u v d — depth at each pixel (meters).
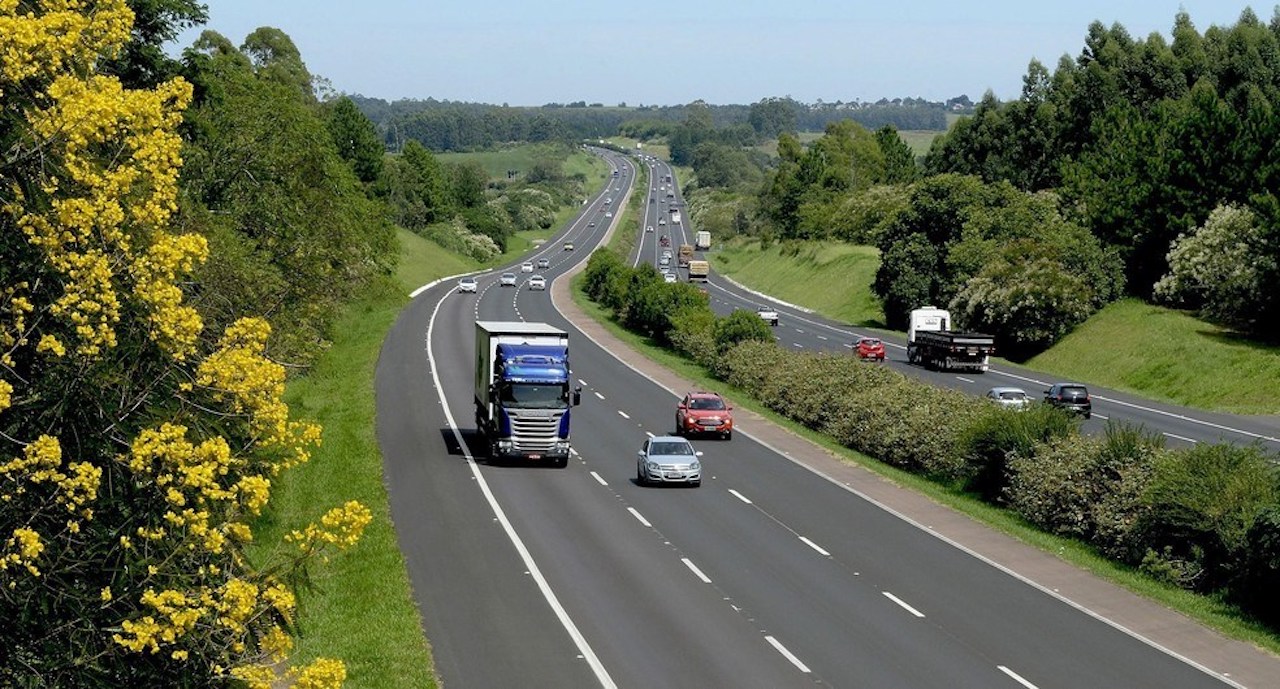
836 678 24.80
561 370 47.47
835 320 118.88
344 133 160.12
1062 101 136.75
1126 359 79.62
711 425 55.16
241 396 15.59
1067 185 110.31
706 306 92.44
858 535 37.81
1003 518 41.00
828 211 163.00
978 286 91.81
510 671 24.98
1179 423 60.12
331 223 61.59
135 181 15.59
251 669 14.14
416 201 184.75
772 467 49.16
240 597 13.89
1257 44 115.75
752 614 29.30
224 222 49.47
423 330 92.12
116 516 14.11
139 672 13.73
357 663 25.09
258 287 43.19
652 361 83.25
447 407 60.47
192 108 54.53
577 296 130.00
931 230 106.75
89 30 15.73
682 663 25.62
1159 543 35.03
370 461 46.66
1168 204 89.75
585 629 27.91
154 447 13.95
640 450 48.50
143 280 14.84
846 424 55.06
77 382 13.96
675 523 38.94
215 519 15.04
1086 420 60.91
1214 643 27.75
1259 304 77.56
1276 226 75.12
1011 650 26.81
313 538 15.59
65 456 13.88
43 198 14.33
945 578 32.97
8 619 13.27
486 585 31.42
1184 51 129.00
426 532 36.78
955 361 80.75
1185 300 86.00
